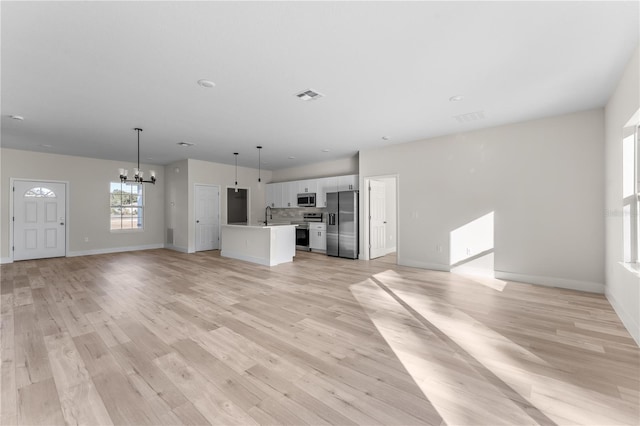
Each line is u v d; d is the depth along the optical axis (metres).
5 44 2.32
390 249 7.79
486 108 3.83
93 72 2.80
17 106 3.67
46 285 4.34
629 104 2.67
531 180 4.36
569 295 3.79
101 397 1.77
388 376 2.00
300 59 2.59
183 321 2.96
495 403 1.72
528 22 2.07
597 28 2.13
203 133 4.99
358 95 3.39
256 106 3.73
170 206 8.30
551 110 3.91
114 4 1.87
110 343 2.48
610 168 3.47
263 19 2.04
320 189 7.72
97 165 7.38
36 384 1.90
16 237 6.29
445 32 2.19
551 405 1.70
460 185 5.03
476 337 2.59
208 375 2.01
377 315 3.13
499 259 4.66
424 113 4.01
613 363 2.15
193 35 2.23
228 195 8.67
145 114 4.01
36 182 6.54
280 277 4.87
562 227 4.13
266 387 1.88
